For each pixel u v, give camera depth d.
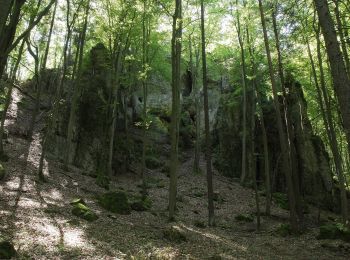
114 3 20.17
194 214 17.44
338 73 7.31
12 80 17.67
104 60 25.67
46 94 30.94
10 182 14.52
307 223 18.75
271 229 15.99
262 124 19.89
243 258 10.57
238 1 20.11
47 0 20.47
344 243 13.58
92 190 17.52
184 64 32.31
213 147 31.17
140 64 24.22
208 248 11.20
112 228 11.47
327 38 7.52
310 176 24.72
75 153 22.12
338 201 24.56
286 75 25.48
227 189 23.77
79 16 18.86
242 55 21.53
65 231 9.97
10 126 22.06
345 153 29.12
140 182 23.08
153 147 29.22
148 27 21.47
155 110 32.47
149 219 14.22
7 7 5.04
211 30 23.80
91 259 8.12
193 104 33.84
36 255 7.73
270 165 26.39
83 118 23.56
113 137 23.64
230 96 30.98
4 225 9.31
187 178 25.03
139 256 8.80
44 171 17.73
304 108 26.36
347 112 7.15
